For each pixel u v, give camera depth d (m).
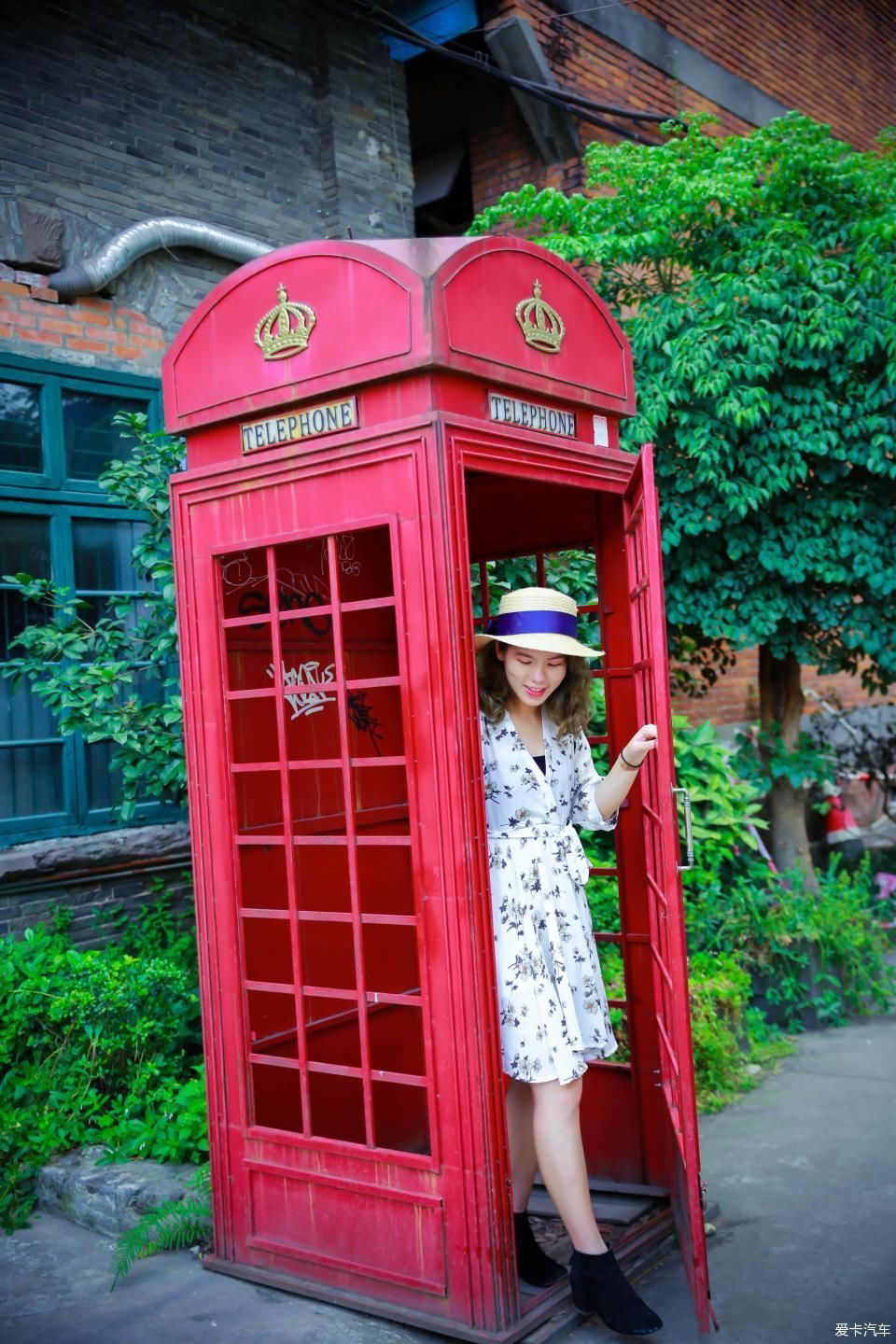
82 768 5.26
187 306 5.95
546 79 7.68
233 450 3.13
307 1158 3.04
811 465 5.91
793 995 5.63
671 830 2.72
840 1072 4.96
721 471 5.64
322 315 2.88
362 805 3.78
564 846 2.98
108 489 4.69
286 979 3.39
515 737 2.96
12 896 4.91
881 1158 3.96
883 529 5.84
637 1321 2.67
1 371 5.16
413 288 2.70
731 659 7.19
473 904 2.70
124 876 5.28
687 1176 2.70
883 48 11.62
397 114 7.30
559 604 2.95
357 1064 3.64
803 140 6.00
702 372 5.54
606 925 5.31
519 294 3.00
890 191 5.93
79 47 5.66
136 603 5.60
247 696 3.13
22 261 5.30
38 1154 3.86
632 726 3.56
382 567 3.92
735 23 9.69
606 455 3.27
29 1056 4.21
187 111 6.16
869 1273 3.12
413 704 2.76
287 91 6.71
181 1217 3.37
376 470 2.81
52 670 4.60
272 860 3.37
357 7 7.04
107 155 5.75
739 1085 4.79
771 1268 3.17
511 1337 2.68
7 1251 3.46
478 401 2.86
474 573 5.20
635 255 6.07
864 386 5.73
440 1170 2.78
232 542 3.12
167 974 4.37
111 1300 3.09
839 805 8.52
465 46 7.98
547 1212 3.50
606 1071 3.58
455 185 9.04
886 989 6.11
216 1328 2.89
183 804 4.71
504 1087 3.02
